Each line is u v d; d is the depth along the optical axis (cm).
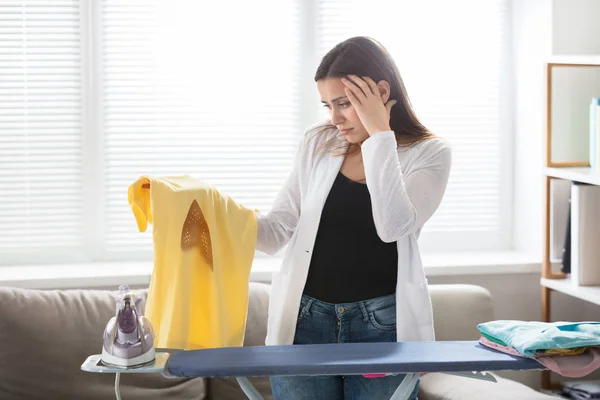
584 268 339
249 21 375
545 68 345
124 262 373
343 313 234
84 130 368
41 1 361
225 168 375
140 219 243
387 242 232
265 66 377
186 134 374
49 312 307
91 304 313
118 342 209
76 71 366
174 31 371
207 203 242
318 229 239
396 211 223
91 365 211
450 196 390
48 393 300
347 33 379
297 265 240
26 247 366
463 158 389
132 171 372
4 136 363
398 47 381
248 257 253
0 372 299
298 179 256
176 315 234
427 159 236
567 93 364
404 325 233
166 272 237
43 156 366
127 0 367
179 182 243
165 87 371
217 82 374
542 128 368
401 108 241
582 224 338
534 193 378
